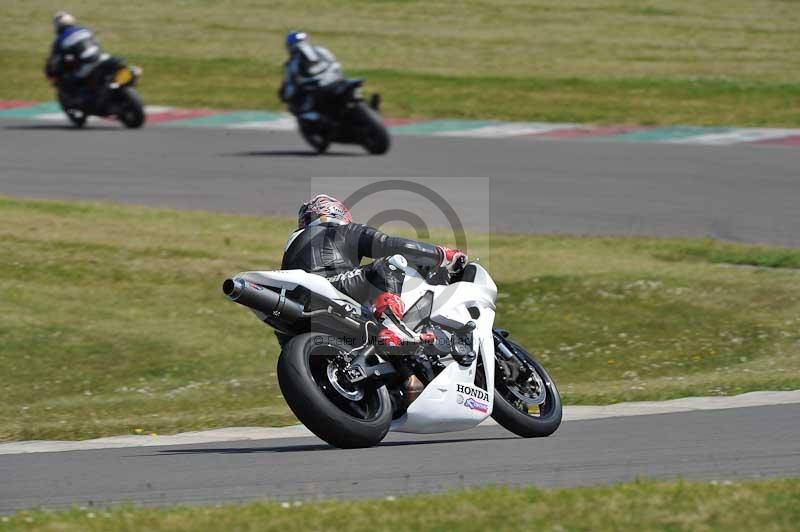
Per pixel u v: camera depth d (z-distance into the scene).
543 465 23.94
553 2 136.25
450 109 97.19
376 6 136.50
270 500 20.72
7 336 47.34
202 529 17.89
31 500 21.73
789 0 137.12
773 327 47.25
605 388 39.91
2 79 110.50
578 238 58.97
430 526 17.88
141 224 61.16
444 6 135.62
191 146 82.00
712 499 19.17
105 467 25.33
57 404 41.62
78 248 57.06
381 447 26.69
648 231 60.03
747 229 60.00
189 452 27.59
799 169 72.94
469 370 27.19
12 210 63.16
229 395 43.06
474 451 25.98
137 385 44.12
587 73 110.19
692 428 28.66
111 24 130.25
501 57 116.75
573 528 17.66
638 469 23.20
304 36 77.44
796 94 100.19
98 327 48.91
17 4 137.25
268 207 64.81
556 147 81.25
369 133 77.06
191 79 110.31
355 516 18.50
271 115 96.00
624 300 50.75
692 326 48.03
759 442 26.11
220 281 54.03
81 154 78.75
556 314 49.88
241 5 138.00
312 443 28.86
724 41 120.94
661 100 98.81
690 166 74.44
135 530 17.86
